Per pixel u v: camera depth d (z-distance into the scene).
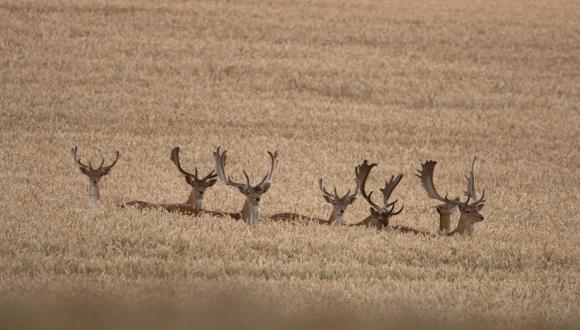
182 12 188.88
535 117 146.38
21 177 88.06
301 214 77.94
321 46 175.25
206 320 36.03
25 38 163.12
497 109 149.62
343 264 58.84
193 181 72.50
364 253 61.94
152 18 182.62
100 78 146.38
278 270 56.78
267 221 70.12
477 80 163.62
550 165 119.75
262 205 81.44
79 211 67.38
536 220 85.06
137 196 80.31
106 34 170.25
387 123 136.12
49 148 106.94
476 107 150.25
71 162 99.12
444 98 152.12
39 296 44.75
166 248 58.59
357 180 73.12
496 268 63.25
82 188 83.00
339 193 92.69
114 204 71.94
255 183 94.50
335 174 104.00
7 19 171.75
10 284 48.56
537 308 52.03
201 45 169.12
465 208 70.88
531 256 65.62
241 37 176.62
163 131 122.62
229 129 126.56
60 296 44.56
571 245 71.94
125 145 112.00
